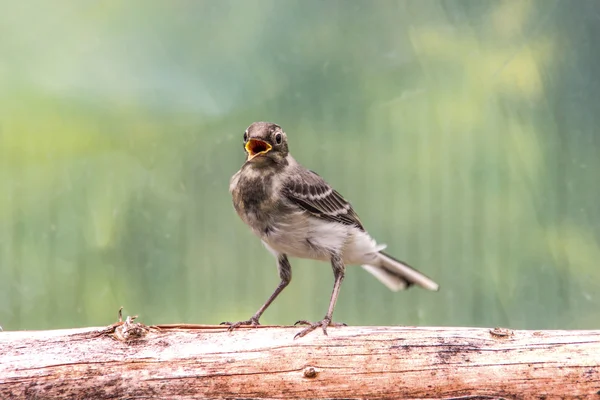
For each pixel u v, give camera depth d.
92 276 13.03
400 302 13.48
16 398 6.61
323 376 6.88
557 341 6.95
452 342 6.99
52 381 6.66
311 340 7.00
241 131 13.54
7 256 12.82
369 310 13.50
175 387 6.77
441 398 6.88
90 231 13.11
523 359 6.88
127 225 13.23
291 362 6.90
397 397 6.90
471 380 6.87
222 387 6.82
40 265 12.94
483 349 6.94
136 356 6.80
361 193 13.43
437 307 13.28
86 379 6.70
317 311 13.42
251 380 6.84
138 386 6.75
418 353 6.95
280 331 7.13
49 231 12.98
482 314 13.11
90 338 6.86
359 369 6.90
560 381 6.81
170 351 6.87
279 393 6.87
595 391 6.77
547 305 13.04
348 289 13.56
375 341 7.02
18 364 6.66
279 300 13.42
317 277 13.52
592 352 6.84
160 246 13.25
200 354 6.87
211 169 13.52
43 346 6.77
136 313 13.05
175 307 13.18
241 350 6.91
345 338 7.03
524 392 6.84
